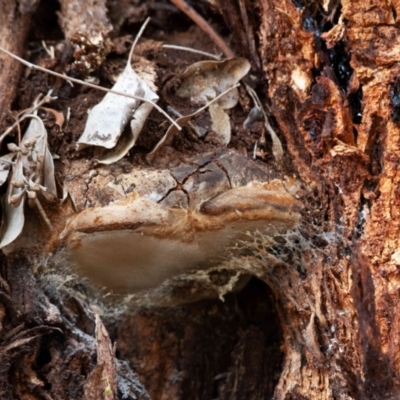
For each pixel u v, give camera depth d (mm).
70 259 486
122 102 488
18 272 483
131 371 497
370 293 458
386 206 459
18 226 474
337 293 472
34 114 497
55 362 477
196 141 497
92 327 510
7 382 469
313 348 472
